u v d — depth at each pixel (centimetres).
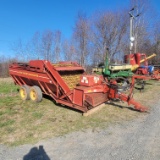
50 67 745
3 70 2333
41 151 467
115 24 2733
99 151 466
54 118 670
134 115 705
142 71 1423
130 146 489
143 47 3059
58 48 2719
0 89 1202
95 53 2712
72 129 585
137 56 1484
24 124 621
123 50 2745
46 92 848
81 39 2683
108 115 700
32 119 662
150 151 465
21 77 921
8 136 541
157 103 868
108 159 434
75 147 484
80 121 644
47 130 578
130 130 580
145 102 884
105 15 2719
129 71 1306
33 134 552
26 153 459
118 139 525
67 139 525
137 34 2952
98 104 721
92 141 514
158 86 1306
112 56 2731
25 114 711
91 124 621
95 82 715
